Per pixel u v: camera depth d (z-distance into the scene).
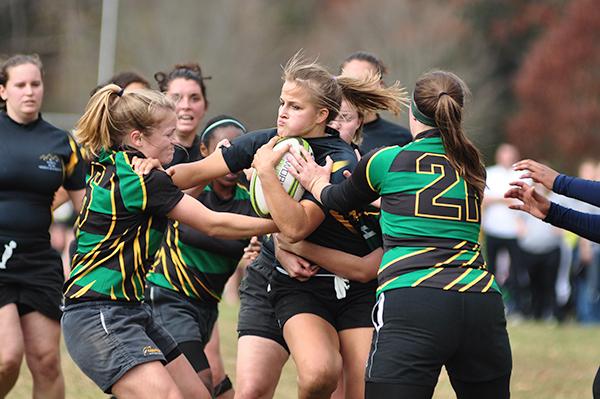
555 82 115.69
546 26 122.06
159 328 19.89
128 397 18.52
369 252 20.39
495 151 118.69
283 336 20.59
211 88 111.88
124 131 19.17
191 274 23.38
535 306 54.09
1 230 24.08
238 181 23.64
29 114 24.55
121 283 18.88
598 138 113.81
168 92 24.61
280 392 30.67
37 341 24.31
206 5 112.00
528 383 33.03
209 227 19.12
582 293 54.12
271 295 20.86
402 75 114.00
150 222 19.12
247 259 23.62
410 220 18.09
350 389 20.34
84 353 18.67
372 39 116.44
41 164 24.48
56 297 24.61
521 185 20.17
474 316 17.78
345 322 20.50
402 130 25.92
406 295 17.73
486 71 119.69
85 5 94.69
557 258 53.25
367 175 18.45
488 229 53.53
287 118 19.72
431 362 17.62
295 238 19.06
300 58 20.98
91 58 93.56
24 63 24.50
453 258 17.94
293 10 122.44
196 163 20.11
